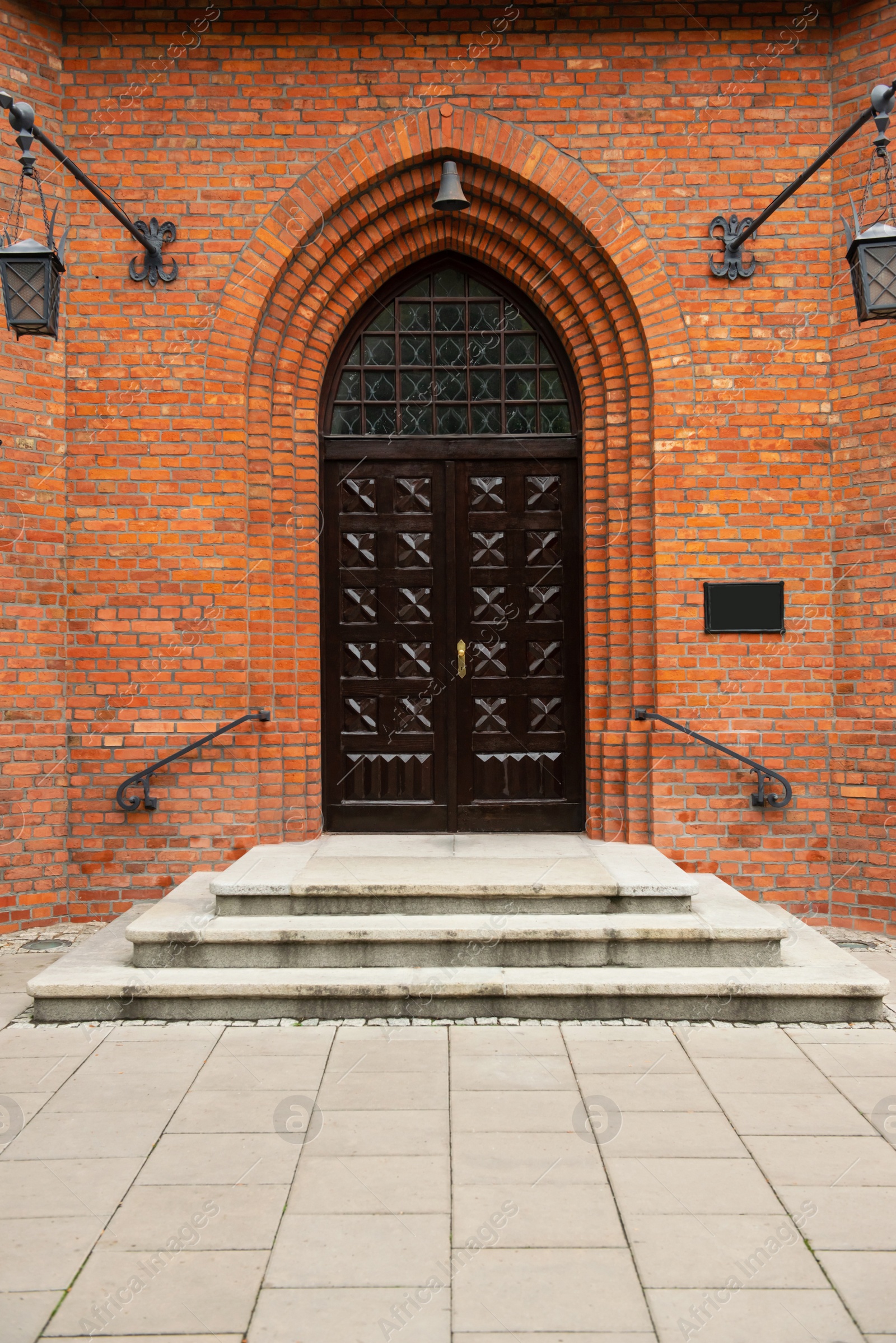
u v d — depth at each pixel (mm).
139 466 6355
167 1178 3426
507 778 6961
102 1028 4734
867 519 6254
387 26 6332
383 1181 3402
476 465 6949
